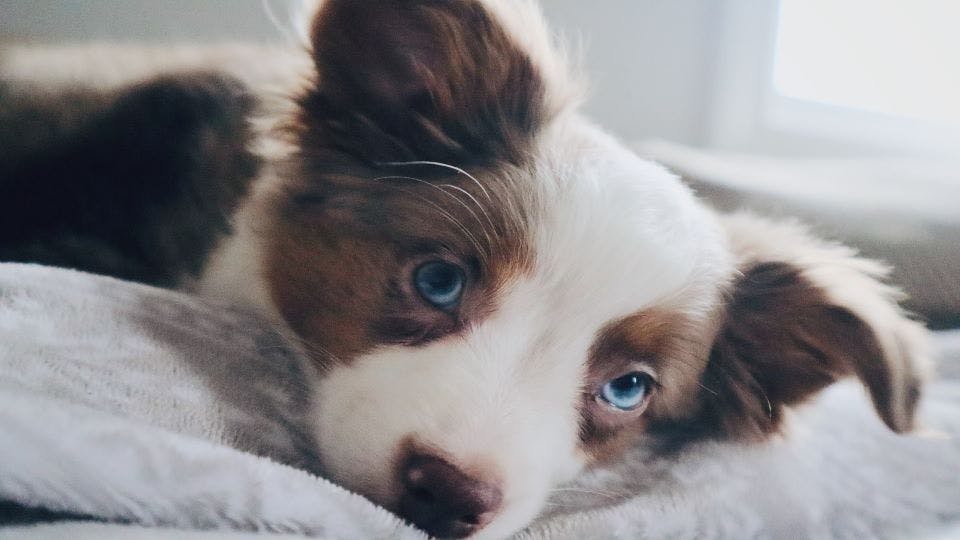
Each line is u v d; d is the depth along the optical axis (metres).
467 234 0.27
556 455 0.27
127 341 0.24
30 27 0.44
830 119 0.55
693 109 0.52
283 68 0.32
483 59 0.29
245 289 0.30
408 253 0.28
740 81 0.52
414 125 0.29
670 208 0.29
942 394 0.33
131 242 0.35
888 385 0.30
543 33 0.31
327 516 0.22
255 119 0.32
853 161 0.51
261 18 0.44
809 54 0.54
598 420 0.28
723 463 0.29
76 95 0.36
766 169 0.46
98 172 0.36
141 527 0.20
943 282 0.42
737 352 0.31
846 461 0.29
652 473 0.28
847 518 0.27
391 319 0.27
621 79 0.50
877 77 0.55
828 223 0.42
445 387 0.25
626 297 0.27
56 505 0.20
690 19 0.51
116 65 0.38
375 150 0.29
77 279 0.26
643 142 0.46
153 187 0.35
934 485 0.28
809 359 0.32
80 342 0.23
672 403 0.30
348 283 0.28
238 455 0.21
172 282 0.33
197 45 0.41
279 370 0.27
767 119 0.54
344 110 0.29
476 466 0.24
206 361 0.25
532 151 0.29
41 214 0.35
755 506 0.26
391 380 0.26
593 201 0.28
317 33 0.28
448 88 0.29
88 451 0.20
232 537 0.20
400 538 0.23
